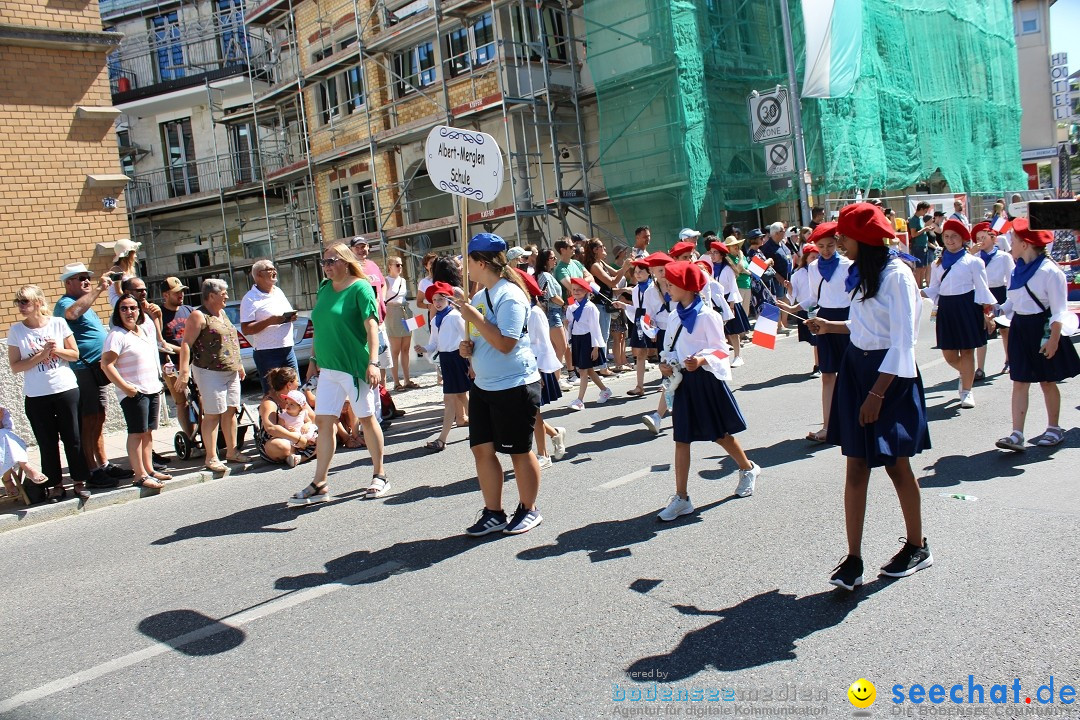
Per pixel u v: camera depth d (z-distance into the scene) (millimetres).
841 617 3855
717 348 5402
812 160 18891
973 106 25250
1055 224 6059
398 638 4043
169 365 8617
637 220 17703
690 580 4430
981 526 4816
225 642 4176
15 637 4484
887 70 21469
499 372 5238
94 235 10789
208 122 26156
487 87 18281
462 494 6543
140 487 7402
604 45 17703
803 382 10109
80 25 10672
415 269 20938
